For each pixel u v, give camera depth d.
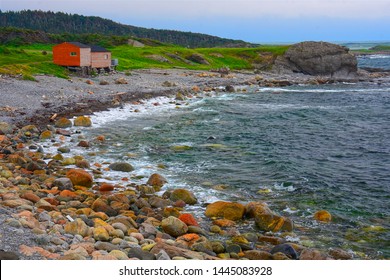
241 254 12.65
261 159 25.58
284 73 97.81
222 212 16.45
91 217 14.55
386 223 16.64
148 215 15.84
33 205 15.01
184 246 12.56
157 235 13.50
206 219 16.23
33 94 41.47
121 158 24.84
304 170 23.52
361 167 24.80
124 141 29.12
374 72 104.56
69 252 10.28
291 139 31.97
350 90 69.75
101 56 64.38
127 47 108.94
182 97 52.03
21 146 25.44
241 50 110.94
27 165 20.95
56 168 21.50
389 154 28.09
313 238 14.98
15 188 16.88
